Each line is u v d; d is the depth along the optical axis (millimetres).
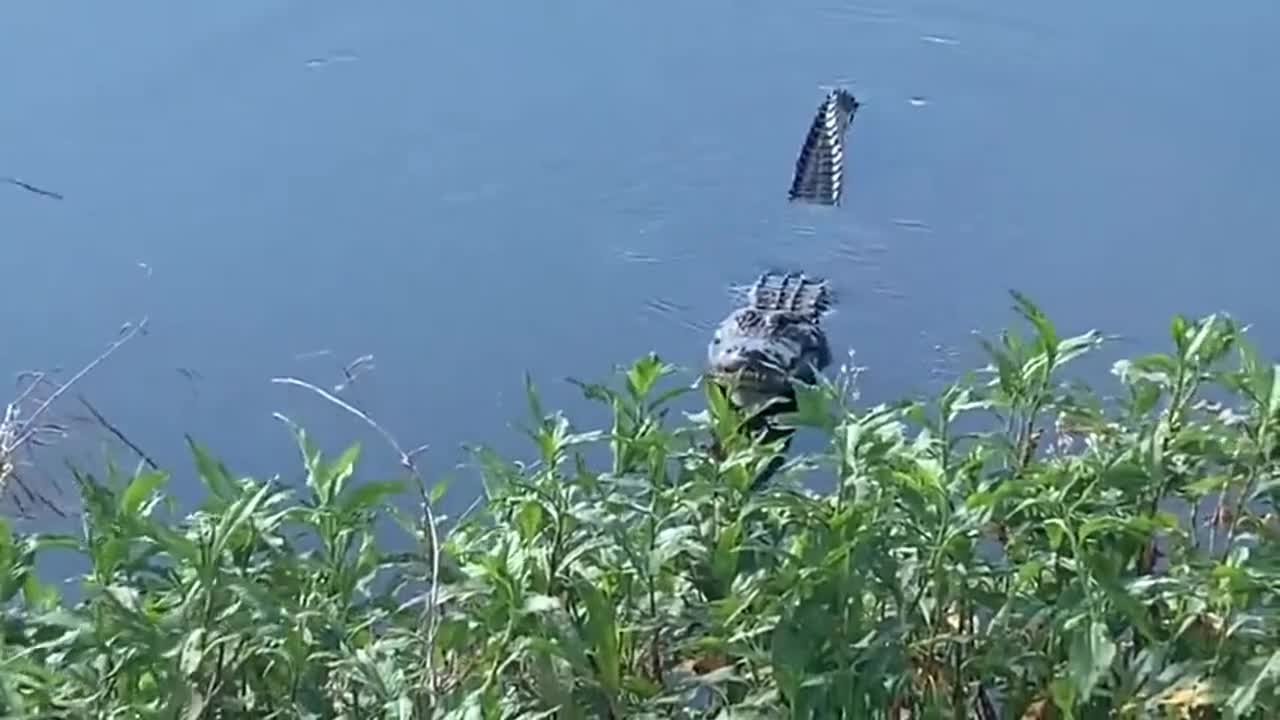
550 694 2852
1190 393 3363
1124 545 3125
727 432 3482
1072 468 3246
